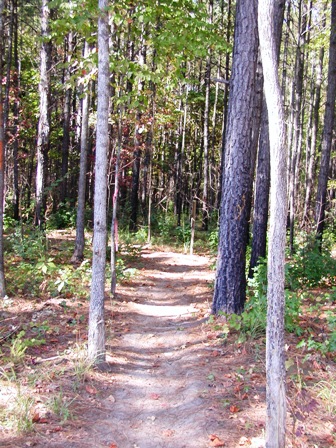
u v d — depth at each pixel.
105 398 5.01
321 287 9.95
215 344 6.41
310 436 4.11
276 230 3.43
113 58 7.66
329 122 13.35
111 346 6.57
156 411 4.81
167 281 11.49
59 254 12.34
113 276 9.34
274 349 3.47
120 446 4.11
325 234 16.94
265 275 8.59
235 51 7.06
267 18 3.38
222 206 7.34
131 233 19.48
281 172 3.41
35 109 19.50
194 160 26.92
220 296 7.35
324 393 4.74
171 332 7.30
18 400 4.48
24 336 6.58
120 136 9.34
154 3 7.38
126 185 22.03
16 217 20.06
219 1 20.25
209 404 4.79
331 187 21.17
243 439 4.11
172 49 7.73
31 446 3.91
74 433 4.21
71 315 7.67
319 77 20.22
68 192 24.97
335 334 5.66
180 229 19.69
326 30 14.68
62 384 5.09
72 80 7.66
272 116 3.40
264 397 4.86
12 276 9.48
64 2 6.41
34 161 27.53
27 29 24.22
